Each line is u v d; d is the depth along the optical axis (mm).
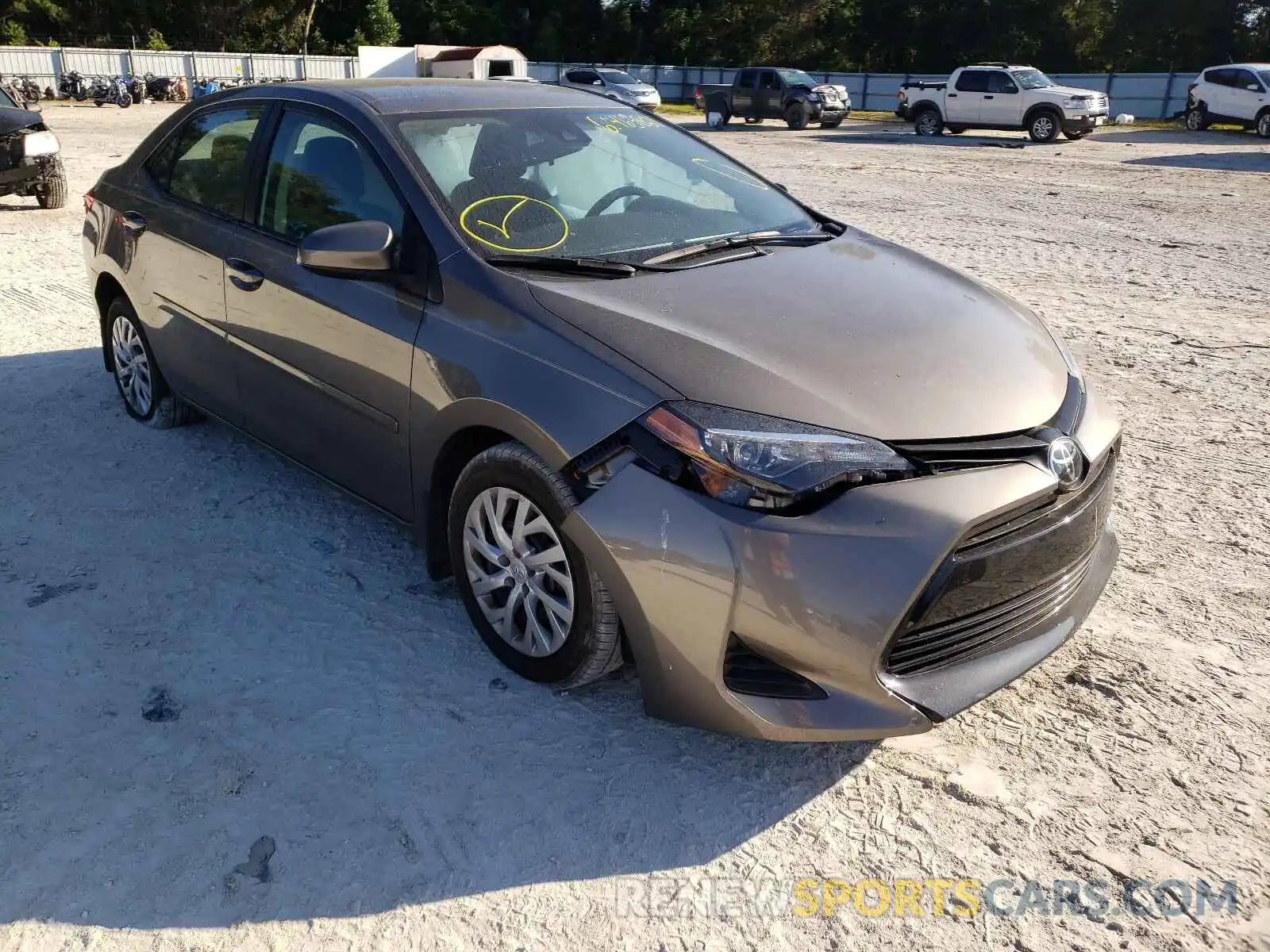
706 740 2787
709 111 29766
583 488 2572
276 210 3705
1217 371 6000
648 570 2447
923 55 51125
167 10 52875
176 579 3523
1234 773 2676
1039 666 3129
